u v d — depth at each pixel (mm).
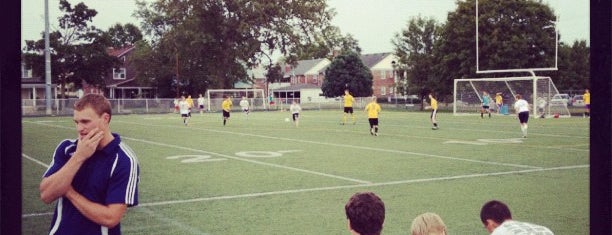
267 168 12500
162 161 13875
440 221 3611
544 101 35781
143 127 27828
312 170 12125
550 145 17406
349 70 69438
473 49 41031
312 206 8188
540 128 25219
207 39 52625
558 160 13633
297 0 52031
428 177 10984
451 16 42625
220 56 55938
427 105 58562
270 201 8594
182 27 53625
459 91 43469
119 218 3070
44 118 37750
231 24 52750
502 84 39688
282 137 21297
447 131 23859
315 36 54625
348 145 17891
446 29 43375
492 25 38688
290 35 53062
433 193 9211
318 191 9477
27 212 7852
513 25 37688
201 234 6535
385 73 88562
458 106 43844
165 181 10641
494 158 14102
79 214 3092
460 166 12617
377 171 11898
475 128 25672
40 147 17578
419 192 9312
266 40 53969
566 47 42625
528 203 8336
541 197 8812
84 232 3092
